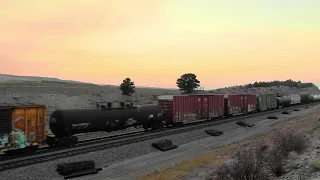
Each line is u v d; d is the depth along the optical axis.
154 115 30.91
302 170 13.56
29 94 56.38
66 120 22.03
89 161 17.52
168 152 23.17
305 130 29.55
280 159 14.77
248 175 13.15
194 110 38.09
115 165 18.89
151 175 16.50
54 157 18.00
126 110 27.59
